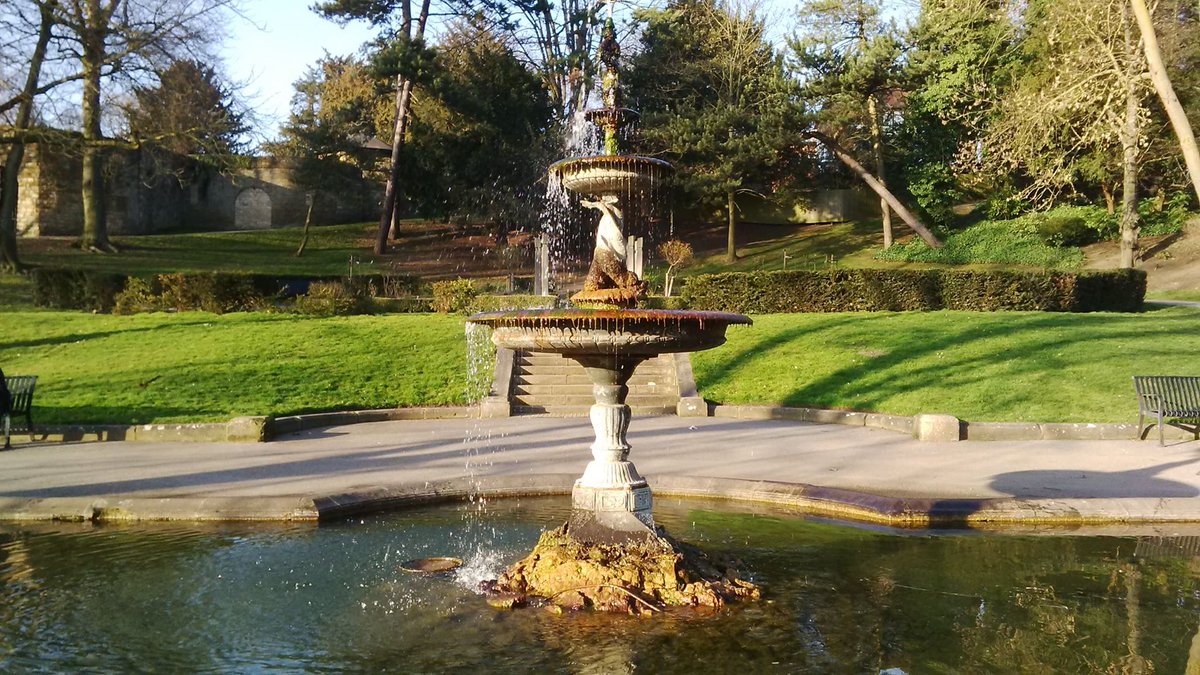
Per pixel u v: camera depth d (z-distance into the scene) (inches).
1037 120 747.4
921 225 1390.3
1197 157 560.4
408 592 223.3
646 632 193.9
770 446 470.6
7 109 1024.9
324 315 953.5
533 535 285.9
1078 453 439.5
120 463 424.2
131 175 1740.9
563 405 642.2
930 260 1352.1
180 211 1932.8
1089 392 568.1
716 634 192.5
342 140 1578.5
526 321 214.2
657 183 289.7
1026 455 434.6
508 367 673.0
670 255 1277.1
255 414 575.8
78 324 834.8
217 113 1140.5
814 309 908.0
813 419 585.3
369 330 822.5
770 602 214.8
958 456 432.8
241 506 310.0
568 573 222.2
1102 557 256.4
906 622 199.6
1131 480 363.3
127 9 1022.4
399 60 1334.9
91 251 1427.2
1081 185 1485.0
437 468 405.4
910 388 614.5
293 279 1043.3
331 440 510.6
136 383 637.3
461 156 1483.8
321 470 400.5
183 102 1138.0
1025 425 493.7
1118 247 1317.7
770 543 274.4
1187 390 484.4
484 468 405.1
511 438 511.5
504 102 1487.5
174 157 1779.0
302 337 784.3
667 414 627.5
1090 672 169.6
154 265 1360.7
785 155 1409.9
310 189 1680.6
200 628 196.4
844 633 192.5
